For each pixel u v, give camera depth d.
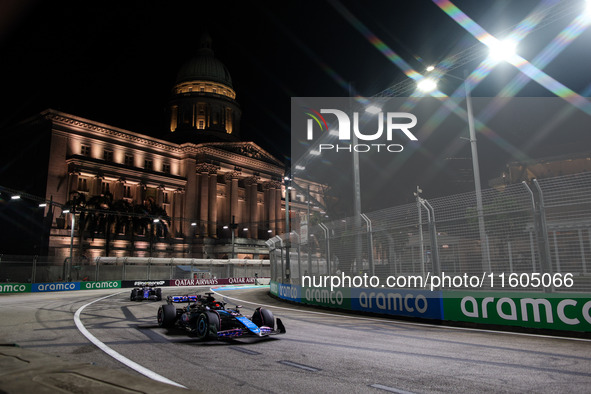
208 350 8.41
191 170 80.44
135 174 71.25
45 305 21.03
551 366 6.82
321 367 6.87
